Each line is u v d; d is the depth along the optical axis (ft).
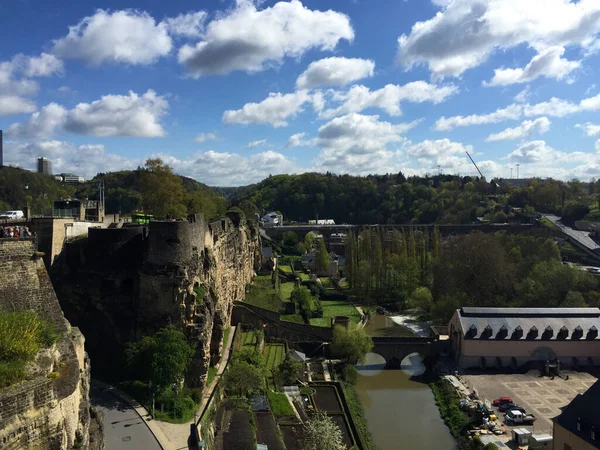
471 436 295.48
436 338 447.01
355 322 506.48
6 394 112.27
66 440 130.00
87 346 264.93
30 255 164.76
